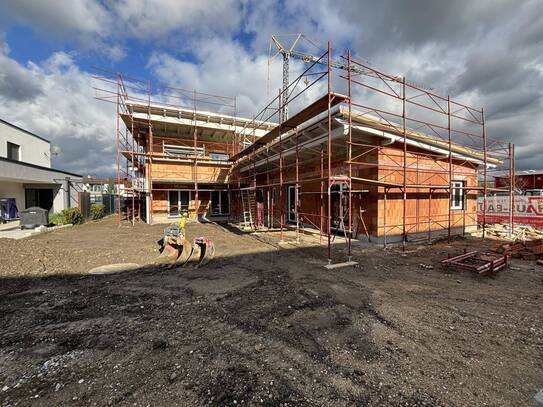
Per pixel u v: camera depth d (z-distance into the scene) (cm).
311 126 822
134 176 1817
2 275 558
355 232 970
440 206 1038
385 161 872
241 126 1888
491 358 273
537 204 1172
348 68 648
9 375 250
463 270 590
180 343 304
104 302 426
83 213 1695
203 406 210
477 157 1095
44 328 341
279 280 530
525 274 562
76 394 225
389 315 372
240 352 285
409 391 226
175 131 1881
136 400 217
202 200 1780
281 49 3894
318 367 259
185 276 563
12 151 1800
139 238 1047
